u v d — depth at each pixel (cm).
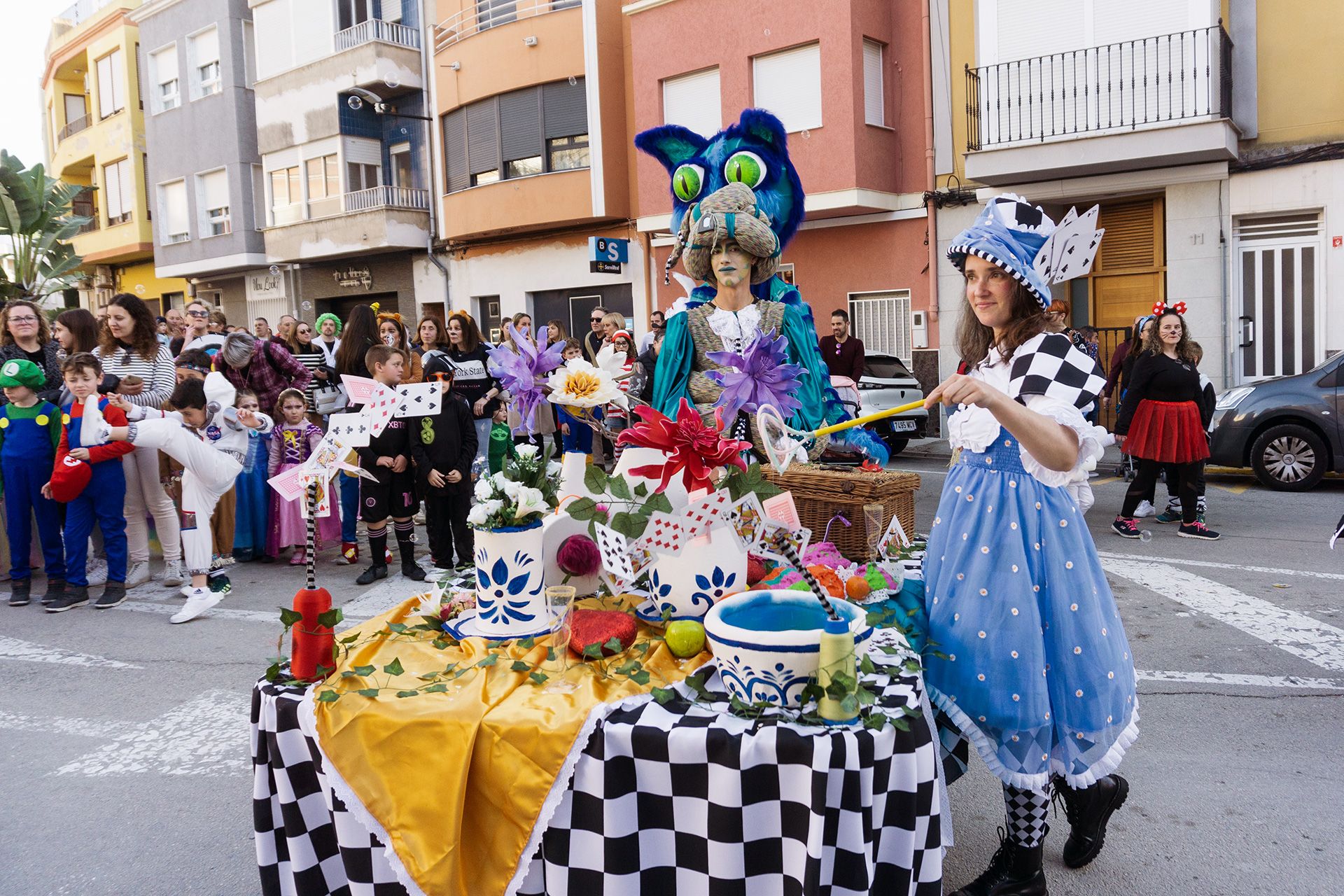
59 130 2819
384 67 1820
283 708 211
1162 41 1113
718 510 220
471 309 1866
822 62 1306
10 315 609
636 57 1493
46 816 322
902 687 198
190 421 556
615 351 260
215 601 561
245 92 2127
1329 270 1068
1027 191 1222
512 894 189
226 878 281
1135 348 732
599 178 1587
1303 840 284
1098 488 909
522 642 225
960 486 230
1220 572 586
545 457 247
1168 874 268
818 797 174
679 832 187
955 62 1288
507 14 1697
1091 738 216
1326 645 450
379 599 576
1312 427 855
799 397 312
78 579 589
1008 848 244
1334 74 1052
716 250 313
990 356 228
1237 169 1101
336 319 937
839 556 261
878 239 1378
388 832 195
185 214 2312
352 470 224
